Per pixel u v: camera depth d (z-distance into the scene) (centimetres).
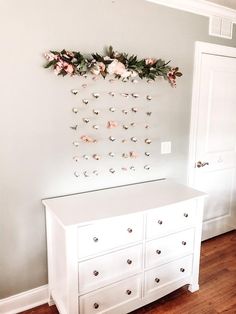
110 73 196
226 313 193
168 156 251
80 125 197
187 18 237
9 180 177
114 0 196
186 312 194
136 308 188
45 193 191
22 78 171
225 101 281
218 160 290
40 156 185
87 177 207
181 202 192
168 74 224
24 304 194
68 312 164
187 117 256
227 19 262
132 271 181
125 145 222
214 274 238
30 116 178
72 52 181
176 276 205
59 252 175
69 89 188
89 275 165
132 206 181
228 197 310
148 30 216
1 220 178
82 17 186
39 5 170
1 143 171
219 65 268
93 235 161
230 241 297
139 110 224
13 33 165
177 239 199
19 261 189
